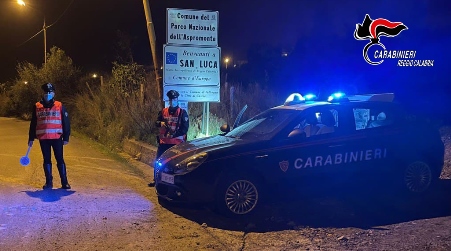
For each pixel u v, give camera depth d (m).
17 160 10.41
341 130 6.76
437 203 6.87
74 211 6.41
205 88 9.86
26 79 27.41
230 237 5.54
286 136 6.50
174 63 9.68
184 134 7.73
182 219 6.21
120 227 5.79
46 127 7.40
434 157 7.22
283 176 6.36
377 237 5.46
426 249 4.94
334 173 6.62
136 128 12.80
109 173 9.25
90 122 16.86
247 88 15.49
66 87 25.39
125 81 17.06
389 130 6.96
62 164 7.62
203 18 9.73
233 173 6.18
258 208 6.35
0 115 33.09
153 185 8.09
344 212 6.52
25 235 5.40
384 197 7.26
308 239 5.46
